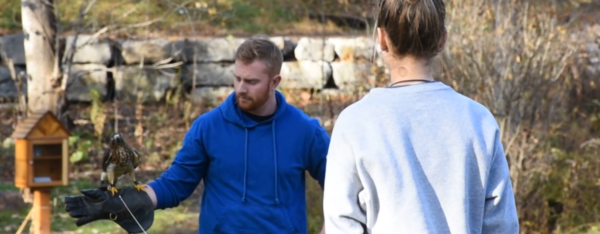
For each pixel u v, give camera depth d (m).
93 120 13.49
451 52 9.52
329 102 12.19
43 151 7.33
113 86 15.23
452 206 3.17
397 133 3.20
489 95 9.45
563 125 10.06
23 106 13.05
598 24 10.51
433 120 3.22
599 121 10.18
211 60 15.51
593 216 9.51
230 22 16.83
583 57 10.48
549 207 9.66
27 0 12.66
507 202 3.27
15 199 10.72
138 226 4.64
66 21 15.62
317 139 4.86
